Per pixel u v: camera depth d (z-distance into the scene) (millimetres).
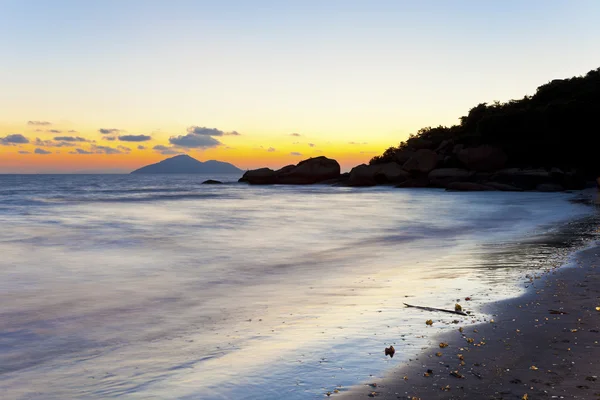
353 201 51906
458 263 13891
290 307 9141
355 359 6000
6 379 5852
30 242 19531
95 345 7137
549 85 97875
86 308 9406
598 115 75438
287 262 15000
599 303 8406
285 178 114312
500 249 16547
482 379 5242
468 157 78625
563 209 34938
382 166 97750
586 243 17016
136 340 7332
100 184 125250
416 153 92000
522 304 8570
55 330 7930
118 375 5867
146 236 21562
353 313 8414
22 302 9914
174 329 7883
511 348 6207
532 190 68000
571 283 10188
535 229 22828
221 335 7422
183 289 11125
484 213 33938
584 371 5359
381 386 5145
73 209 39344
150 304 9688
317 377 5473
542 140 78750
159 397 5133
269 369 5785
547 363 5637
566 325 7137
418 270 13016
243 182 133750
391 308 8680
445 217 31359
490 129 84312
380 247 18250
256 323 8062
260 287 11273
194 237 21312
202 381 5520
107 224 26859
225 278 12469
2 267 14094
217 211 37750
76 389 5480
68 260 15328
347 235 22203
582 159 77750
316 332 7305
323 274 12891
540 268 12367
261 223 27922
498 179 72500
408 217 31672
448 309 8438
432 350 6230
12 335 7680
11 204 45969
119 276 12789
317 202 50688
